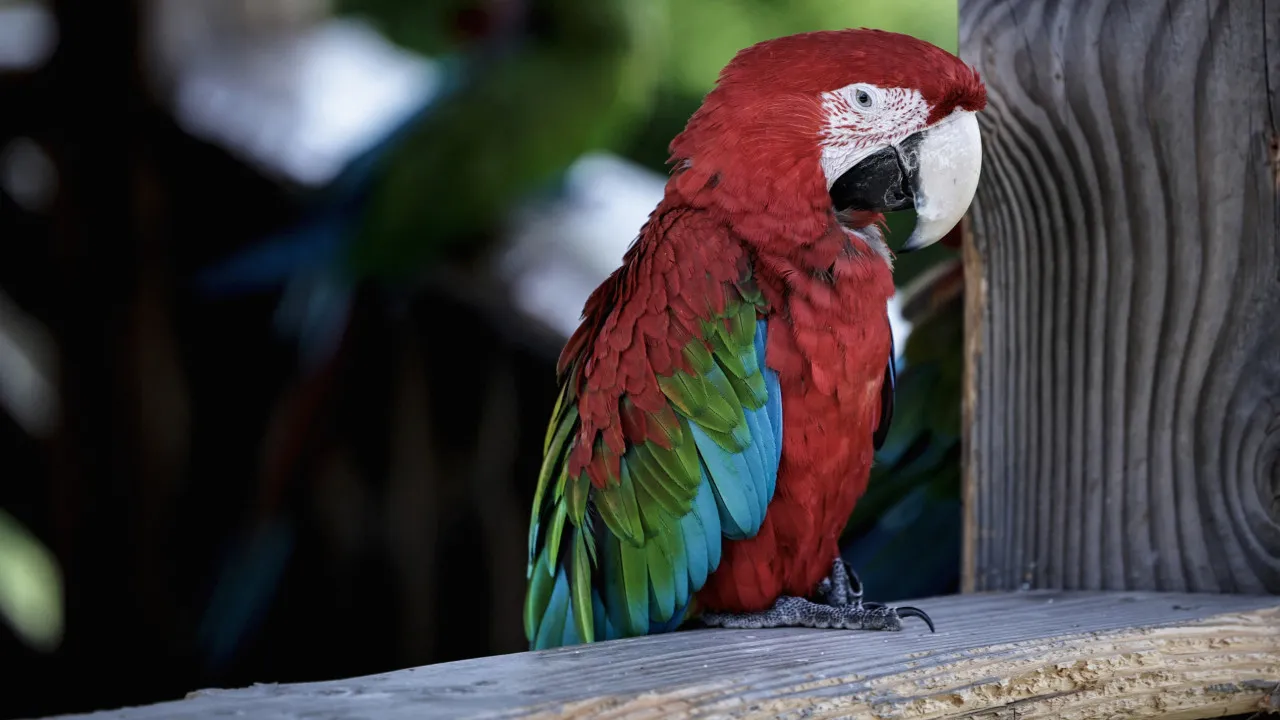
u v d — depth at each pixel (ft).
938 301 12.18
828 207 10.17
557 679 6.79
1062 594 9.83
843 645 8.00
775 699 6.89
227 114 25.58
